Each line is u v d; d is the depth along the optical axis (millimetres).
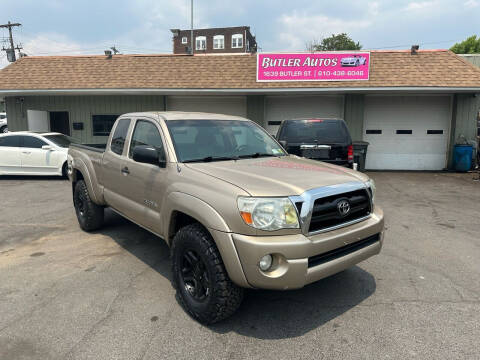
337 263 2955
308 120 7691
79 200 5777
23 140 10859
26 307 3334
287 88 12508
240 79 13141
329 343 2834
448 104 13062
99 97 14578
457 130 12891
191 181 3229
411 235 5570
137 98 14469
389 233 5672
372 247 3303
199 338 2891
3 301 3445
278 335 2945
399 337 2902
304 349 2758
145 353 2693
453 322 3113
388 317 3207
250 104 13906
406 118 13328
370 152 13609
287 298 3574
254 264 2670
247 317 3221
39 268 4242
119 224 6055
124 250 4848
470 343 2811
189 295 3217
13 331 2955
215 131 4152
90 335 2906
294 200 2779
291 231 2764
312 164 3873
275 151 4434
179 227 3541
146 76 13617
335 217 3008
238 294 2957
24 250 4852
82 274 4074
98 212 5488
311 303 3475
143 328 3014
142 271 4164
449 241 5273
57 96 14664
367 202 3361
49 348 2738
